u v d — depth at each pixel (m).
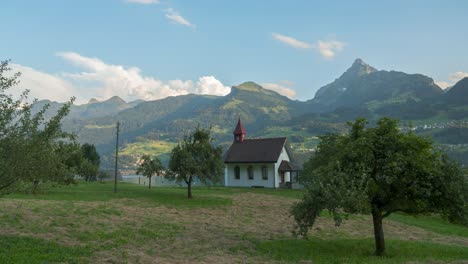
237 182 74.25
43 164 16.81
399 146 22.02
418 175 21.81
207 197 48.34
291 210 22.59
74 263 16.59
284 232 29.50
